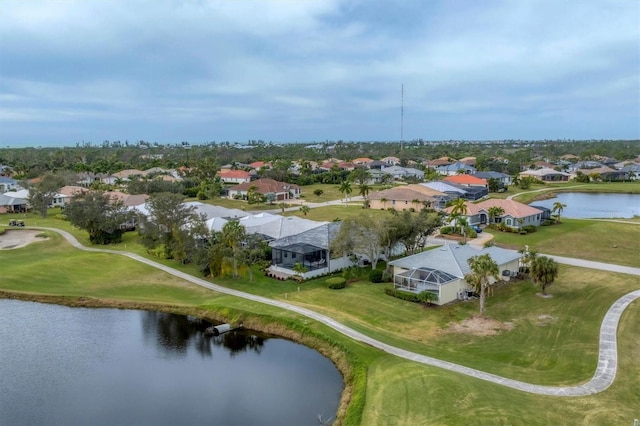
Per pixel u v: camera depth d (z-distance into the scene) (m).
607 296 53.28
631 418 30.19
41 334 50.00
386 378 36.94
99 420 34.31
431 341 44.25
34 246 85.00
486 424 29.41
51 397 37.59
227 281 64.12
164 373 41.59
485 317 48.78
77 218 84.56
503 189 152.62
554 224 97.31
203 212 91.69
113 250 82.25
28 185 137.38
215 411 35.44
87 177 173.12
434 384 34.59
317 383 39.53
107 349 46.53
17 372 41.75
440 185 134.25
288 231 76.44
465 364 38.81
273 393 38.00
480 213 97.06
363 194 146.00
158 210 72.81
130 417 34.75
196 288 62.19
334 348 44.03
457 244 62.94
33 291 61.94
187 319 53.97
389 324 48.47
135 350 46.31
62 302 58.88
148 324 52.66
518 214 91.81
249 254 63.75
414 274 55.78
